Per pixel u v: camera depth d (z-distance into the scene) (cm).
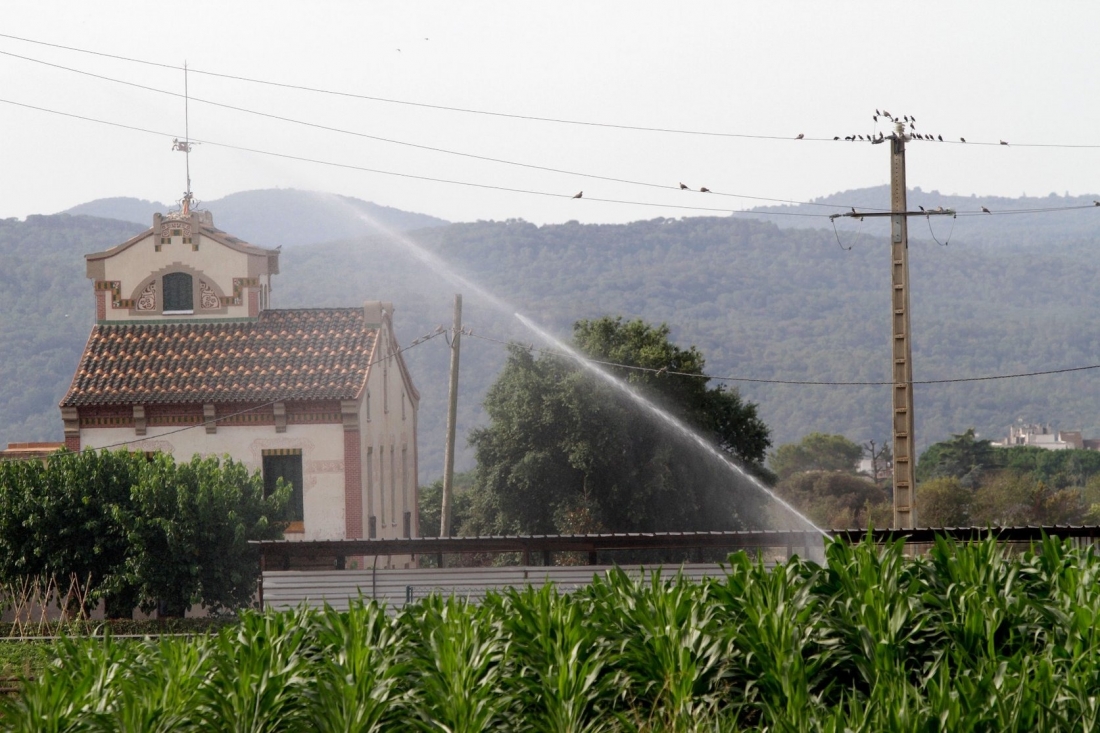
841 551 4472
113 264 13000
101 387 12256
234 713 3750
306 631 4481
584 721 3841
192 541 9756
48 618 10112
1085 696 3300
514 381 16462
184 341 12781
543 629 4062
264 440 12094
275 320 13038
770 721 3606
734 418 17200
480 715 3619
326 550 8769
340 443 12062
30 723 3656
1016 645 3931
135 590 9894
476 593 8612
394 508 14250
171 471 9988
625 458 15775
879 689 3434
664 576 8556
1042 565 4506
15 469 10000
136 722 3628
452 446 11662
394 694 3897
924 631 3944
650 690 3888
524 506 16075
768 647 3788
